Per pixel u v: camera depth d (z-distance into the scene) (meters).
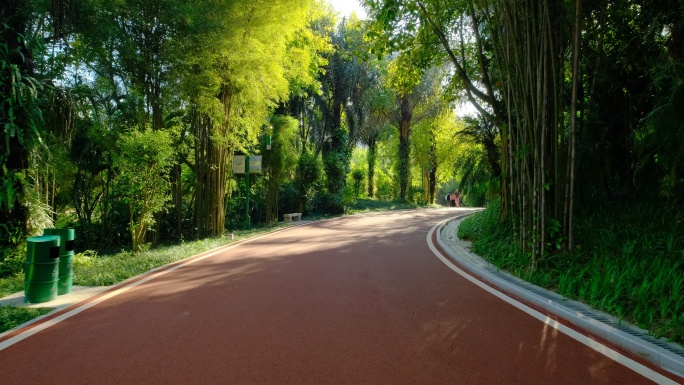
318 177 22.44
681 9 6.95
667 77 6.81
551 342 4.35
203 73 11.69
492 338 4.47
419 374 3.61
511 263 7.97
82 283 7.05
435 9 10.09
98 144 11.95
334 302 5.88
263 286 6.87
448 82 13.92
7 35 8.38
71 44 9.99
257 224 19.33
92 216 14.92
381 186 42.94
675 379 3.50
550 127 7.59
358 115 27.03
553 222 7.28
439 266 8.63
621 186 9.38
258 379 3.52
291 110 23.34
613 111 9.34
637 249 6.72
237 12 11.97
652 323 4.60
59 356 4.01
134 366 3.78
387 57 26.20
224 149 14.25
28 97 8.27
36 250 5.93
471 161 16.16
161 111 12.65
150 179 10.73
